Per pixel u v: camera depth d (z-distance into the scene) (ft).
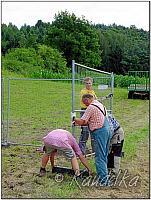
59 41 231.50
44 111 58.44
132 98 96.68
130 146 34.35
